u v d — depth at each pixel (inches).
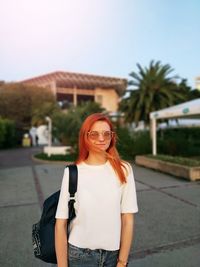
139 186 305.0
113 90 3088.1
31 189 297.0
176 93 962.1
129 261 129.3
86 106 810.8
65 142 732.0
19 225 183.3
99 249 62.6
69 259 63.5
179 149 676.7
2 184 325.4
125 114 965.8
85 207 61.5
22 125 1533.0
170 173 382.9
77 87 2979.8
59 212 62.8
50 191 286.8
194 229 171.0
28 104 1584.6
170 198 250.1
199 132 1003.3
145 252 138.8
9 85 1669.5
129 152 612.4
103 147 65.3
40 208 224.2
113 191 63.0
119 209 64.6
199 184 312.7
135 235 161.2
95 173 63.6
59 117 731.4
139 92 944.3
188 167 344.2
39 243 67.9
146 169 441.4
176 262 128.1
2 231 172.4
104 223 62.0
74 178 62.7
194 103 464.8
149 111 924.0
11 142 1116.5
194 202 235.6
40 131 1327.5
